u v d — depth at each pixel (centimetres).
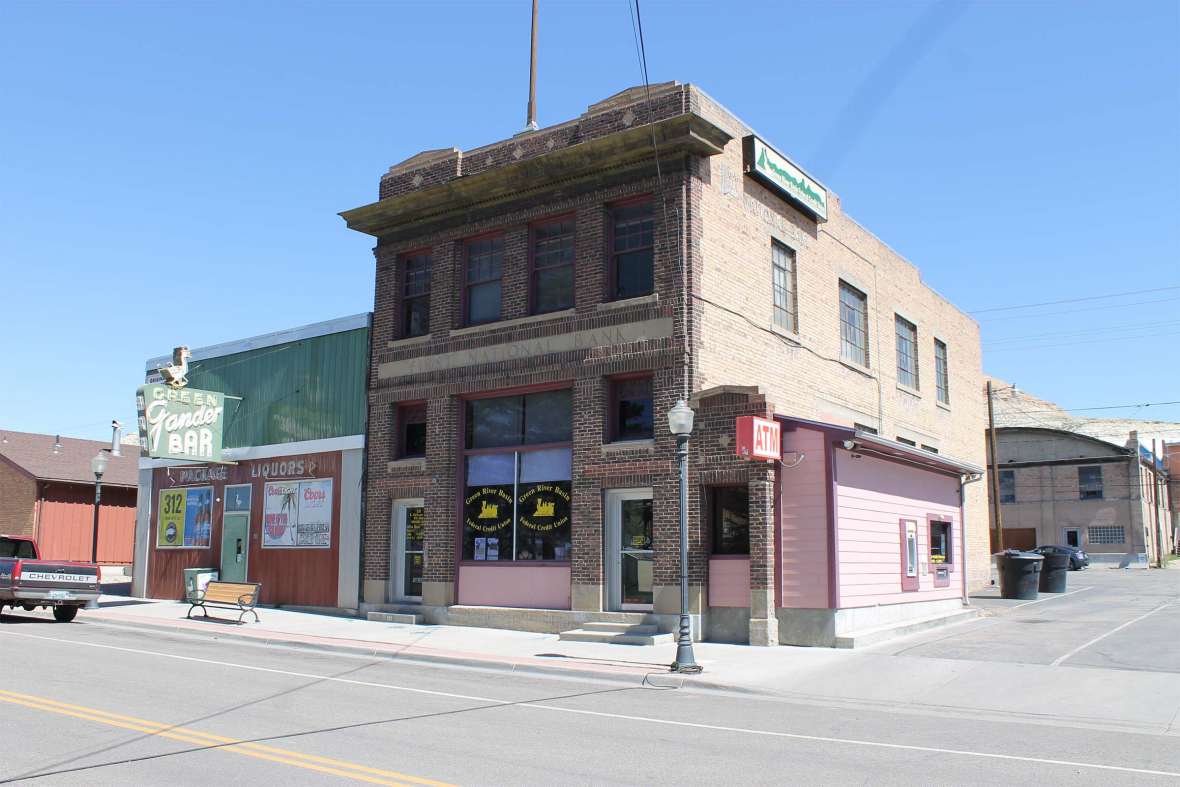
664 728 1014
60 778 737
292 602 2472
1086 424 9131
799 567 1738
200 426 2581
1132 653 1534
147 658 1537
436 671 1512
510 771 788
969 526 3341
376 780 746
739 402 1803
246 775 756
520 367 2092
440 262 2294
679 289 1902
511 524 2100
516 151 2211
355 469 2388
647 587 1903
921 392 3097
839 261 2592
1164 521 7219
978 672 1388
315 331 2553
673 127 1917
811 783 768
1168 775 811
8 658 1470
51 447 4247
